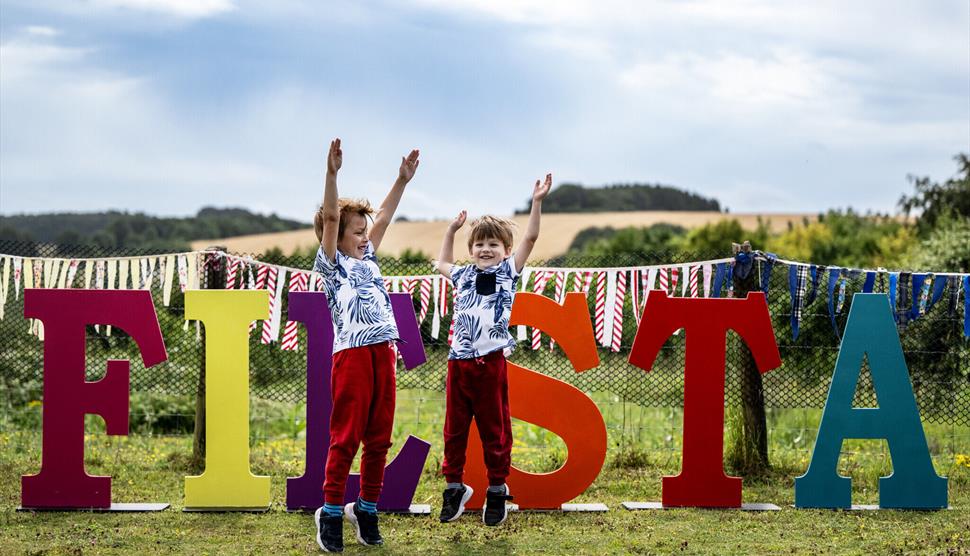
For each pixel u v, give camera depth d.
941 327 7.89
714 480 6.30
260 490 6.12
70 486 6.10
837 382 6.34
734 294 7.49
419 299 8.22
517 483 6.25
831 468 6.30
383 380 5.29
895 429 6.33
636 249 31.66
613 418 10.17
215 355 6.10
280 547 5.27
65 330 6.06
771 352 6.29
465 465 6.19
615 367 8.45
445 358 8.81
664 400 8.56
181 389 8.34
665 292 6.28
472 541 5.45
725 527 5.81
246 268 7.57
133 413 9.80
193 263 7.46
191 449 8.56
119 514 6.04
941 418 7.89
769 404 8.00
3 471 7.31
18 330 9.48
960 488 7.00
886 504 6.31
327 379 6.12
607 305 7.38
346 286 5.29
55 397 6.07
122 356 8.70
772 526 5.84
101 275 7.40
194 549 5.21
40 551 5.09
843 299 7.33
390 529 5.73
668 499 6.32
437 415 10.90
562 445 8.78
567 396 6.25
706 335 6.30
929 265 12.33
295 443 9.14
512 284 5.70
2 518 5.88
